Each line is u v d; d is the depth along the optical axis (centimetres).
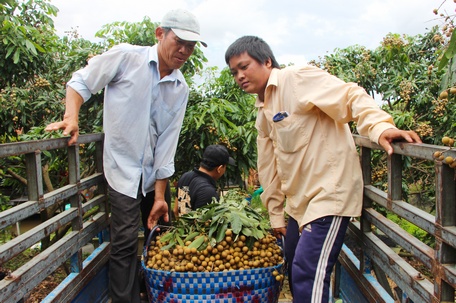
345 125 184
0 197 439
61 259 180
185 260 206
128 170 213
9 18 394
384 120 154
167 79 217
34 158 164
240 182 442
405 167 359
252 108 446
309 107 175
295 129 180
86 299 211
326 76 176
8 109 411
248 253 211
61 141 188
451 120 352
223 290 196
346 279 233
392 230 164
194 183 289
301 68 181
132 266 213
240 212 226
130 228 212
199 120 389
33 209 160
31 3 465
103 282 239
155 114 222
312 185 182
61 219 184
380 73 421
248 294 198
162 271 199
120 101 210
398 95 402
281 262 215
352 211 176
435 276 129
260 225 225
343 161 177
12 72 416
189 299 197
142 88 210
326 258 173
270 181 226
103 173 243
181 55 210
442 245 125
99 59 204
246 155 427
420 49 399
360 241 203
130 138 212
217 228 216
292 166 188
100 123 386
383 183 359
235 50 193
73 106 199
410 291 146
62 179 483
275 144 203
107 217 247
